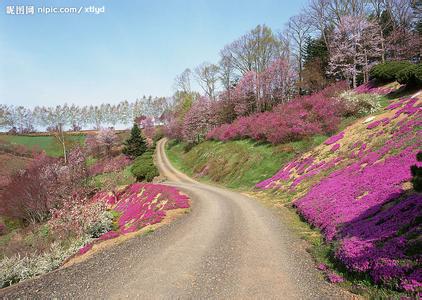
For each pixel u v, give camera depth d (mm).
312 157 30250
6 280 14359
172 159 74500
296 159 33312
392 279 7613
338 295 8297
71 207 28438
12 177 52156
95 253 14523
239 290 9133
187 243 14164
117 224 26906
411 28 54094
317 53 62531
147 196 33625
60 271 12008
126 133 129125
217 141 62062
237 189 35594
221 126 65750
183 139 87312
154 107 198625
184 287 9523
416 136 18875
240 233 15641
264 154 40719
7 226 41594
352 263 9086
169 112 121500
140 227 18656
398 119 24844
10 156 79812
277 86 64688
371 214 12195
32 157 83625
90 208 25438
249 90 68250
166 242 14500
